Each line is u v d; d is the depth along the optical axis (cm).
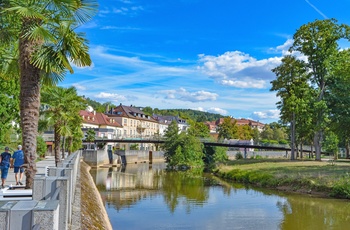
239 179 3834
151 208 2255
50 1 1103
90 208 1550
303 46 4675
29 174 1108
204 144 6544
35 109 1122
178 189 3200
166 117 13725
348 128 3825
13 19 1175
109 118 10031
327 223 1841
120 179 4125
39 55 1102
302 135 5403
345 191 2505
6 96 2534
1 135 2706
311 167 3866
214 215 2052
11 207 419
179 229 1728
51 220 414
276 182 3161
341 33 4544
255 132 12012
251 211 2161
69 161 1688
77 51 1148
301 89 4788
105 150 6869
